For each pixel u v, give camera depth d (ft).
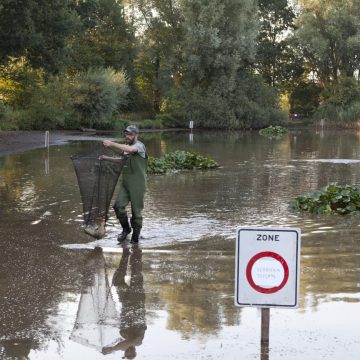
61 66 125.49
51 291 25.41
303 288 25.53
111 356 18.60
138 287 26.03
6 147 106.83
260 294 18.76
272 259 18.67
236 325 21.17
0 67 149.89
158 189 56.90
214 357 18.43
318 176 67.77
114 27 221.66
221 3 198.49
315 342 19.54
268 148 114.21
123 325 21.30
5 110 154.20
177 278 27.45
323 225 39.83
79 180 34.63
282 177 66.80
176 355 18.61
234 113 207.51
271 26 269.23
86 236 36.35
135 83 229.45
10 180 62.54
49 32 118.83
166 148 112.47
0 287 25.95
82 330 20.83
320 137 158.92
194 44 199.41
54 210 45.06
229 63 200.85
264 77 269.85
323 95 243.19
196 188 57.67
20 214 43.42
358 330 20.65
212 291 25.39
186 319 21.85
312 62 251.80
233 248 33.47
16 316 22.26
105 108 175.52
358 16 231.30
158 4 215.51
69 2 125.08
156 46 218.59
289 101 272.31
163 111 221.25
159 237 36.17
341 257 31.19
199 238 36.01
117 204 34.50
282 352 18.75
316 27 236.84
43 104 163.12
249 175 68.64
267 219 42.04
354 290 25.25
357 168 76.59
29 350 19.08
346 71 241.14
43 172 69.72
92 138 137.08
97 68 192.54
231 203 48.93
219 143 129.18
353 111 223.51
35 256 31.48
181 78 217.36
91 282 26.81
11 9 106.32
